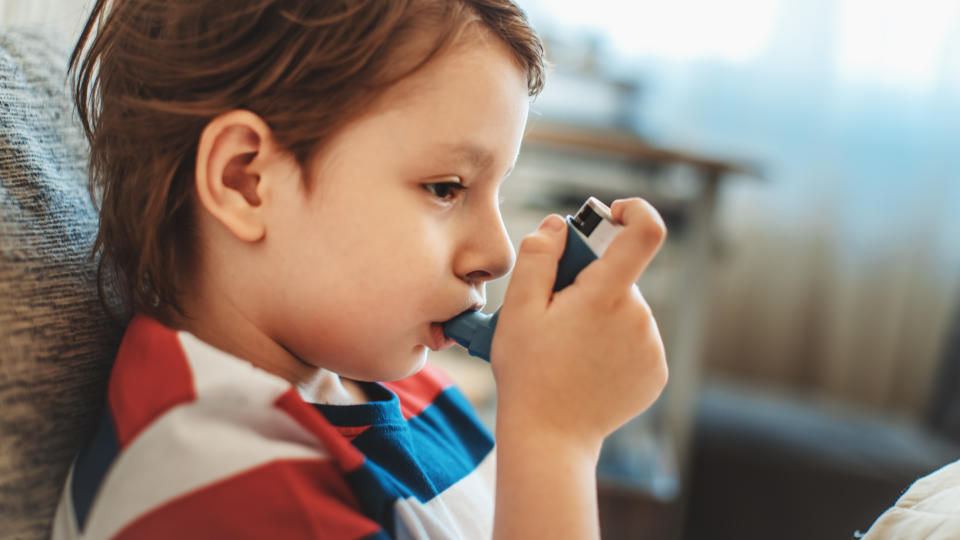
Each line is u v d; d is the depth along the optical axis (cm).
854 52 218
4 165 48
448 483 55
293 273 47
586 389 45
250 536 38
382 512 43
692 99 224
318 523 39
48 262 48
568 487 43
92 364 49
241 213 46
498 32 49
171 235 48
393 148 46
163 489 38
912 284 221
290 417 41
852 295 222
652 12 220
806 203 223
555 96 198
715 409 160
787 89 222
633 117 182
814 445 146
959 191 216
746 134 224
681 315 141
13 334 45
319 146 45
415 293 47
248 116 45
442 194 48
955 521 41
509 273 51
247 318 49
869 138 220
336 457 42
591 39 184
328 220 46
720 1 220
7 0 80
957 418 157
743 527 141
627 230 46
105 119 50
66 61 62
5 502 43
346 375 51
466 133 47
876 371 223
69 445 46
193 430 39
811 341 227
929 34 214
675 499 133
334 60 45
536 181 157
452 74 46
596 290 46
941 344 219
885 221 220
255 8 45
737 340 228
